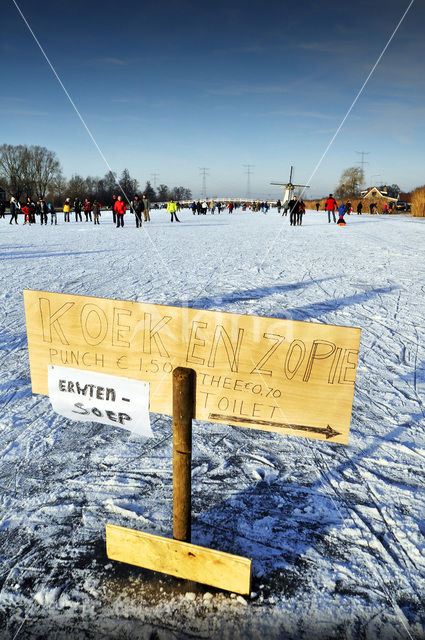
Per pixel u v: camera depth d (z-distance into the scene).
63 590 1.62
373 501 2.12
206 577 1.58
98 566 1.72
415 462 2.46
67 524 1.94
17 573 1.69
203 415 1.62
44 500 2.10
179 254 11.10
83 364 1.75
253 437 2.76
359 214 47.44
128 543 1.66
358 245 13.66
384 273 8.52
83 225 24.45
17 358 3.96
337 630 1.47
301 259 10.41
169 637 1.45
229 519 1.98
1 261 9.66
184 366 1.60
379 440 2.70
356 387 3.45
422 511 2.05
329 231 20.06
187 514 1.60
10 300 6.00
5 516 1.99
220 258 10.44
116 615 1.52
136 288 6.79
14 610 1.54
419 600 1.58
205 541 1.84
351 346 1.40
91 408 1.79
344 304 5.99
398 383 3.52
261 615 1.52
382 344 4.41
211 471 2.37
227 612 1.53
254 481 2.28
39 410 3.04
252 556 1.77
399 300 6.26
